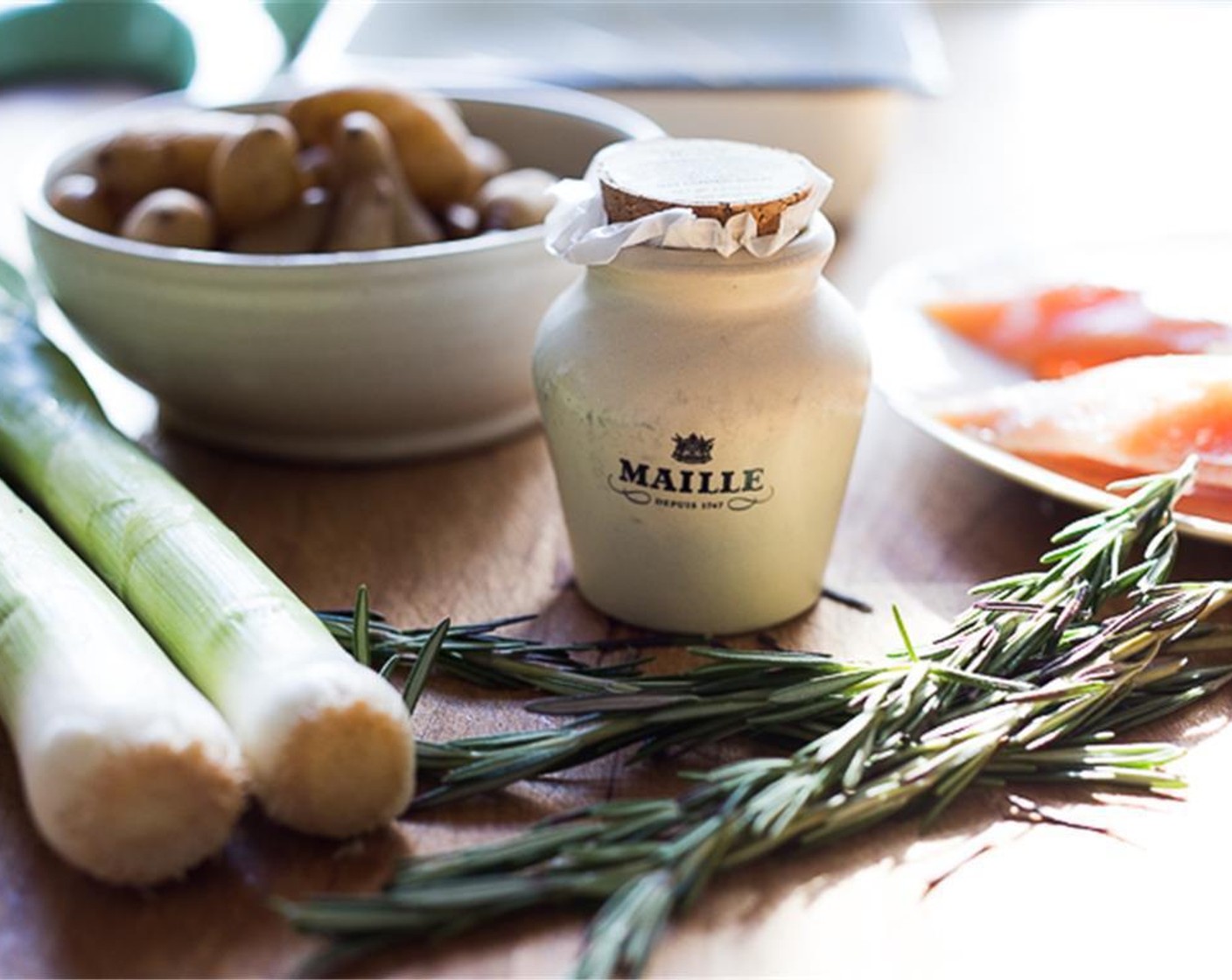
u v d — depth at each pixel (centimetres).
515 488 46
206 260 42
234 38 72
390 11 71
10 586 34
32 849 33
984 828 34
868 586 41
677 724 35
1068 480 41
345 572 42
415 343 44
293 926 31
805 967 31
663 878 30
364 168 46
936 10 94
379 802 32
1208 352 46
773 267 36
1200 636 37
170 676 33
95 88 75
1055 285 49
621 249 36
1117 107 76
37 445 40
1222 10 92
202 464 47
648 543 39
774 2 72
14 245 58
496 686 38
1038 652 36
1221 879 33
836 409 37
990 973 31
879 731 34
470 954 31
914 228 61
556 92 54
